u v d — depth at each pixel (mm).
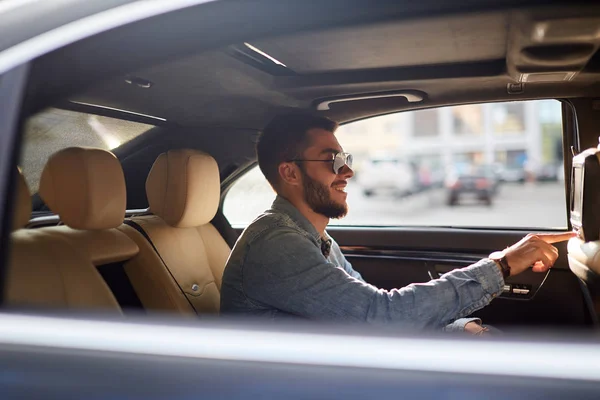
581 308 2645
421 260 2932
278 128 2053
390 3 1268
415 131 28703
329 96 2502
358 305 1708
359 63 2225
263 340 896
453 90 2504
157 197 2312
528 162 24984
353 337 881
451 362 820
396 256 2977
